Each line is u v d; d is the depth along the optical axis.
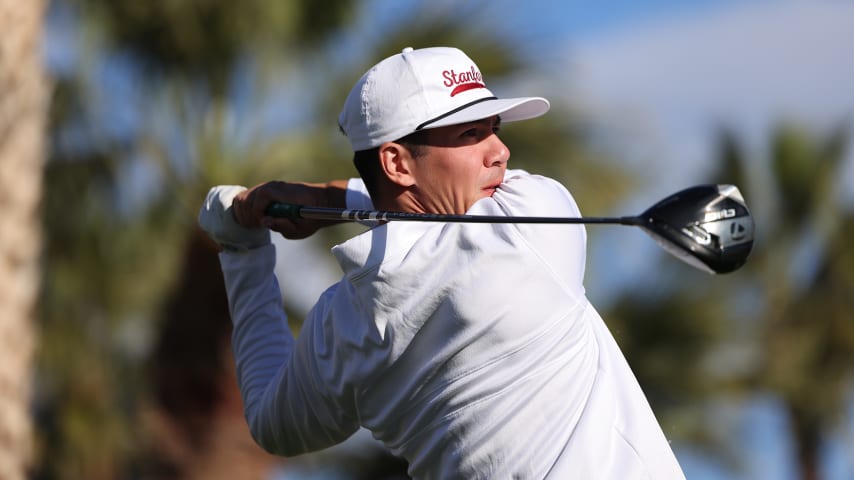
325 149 30.89
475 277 8.90
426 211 9.59
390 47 30.11
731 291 37.81
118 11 30.75
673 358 35.72
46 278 33.34
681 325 35.31
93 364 33.81
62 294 33.47
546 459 9.00
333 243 29.55
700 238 8.46
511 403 9.05
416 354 9.22
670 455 9.30
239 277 11.10
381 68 9.53
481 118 9.24
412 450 9.60
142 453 29.66
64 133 32.09
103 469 34.16
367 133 9.55
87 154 32.28
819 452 46.97
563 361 9.09
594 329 9.60
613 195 30.27
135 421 33.25
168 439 24.33
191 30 30.44
